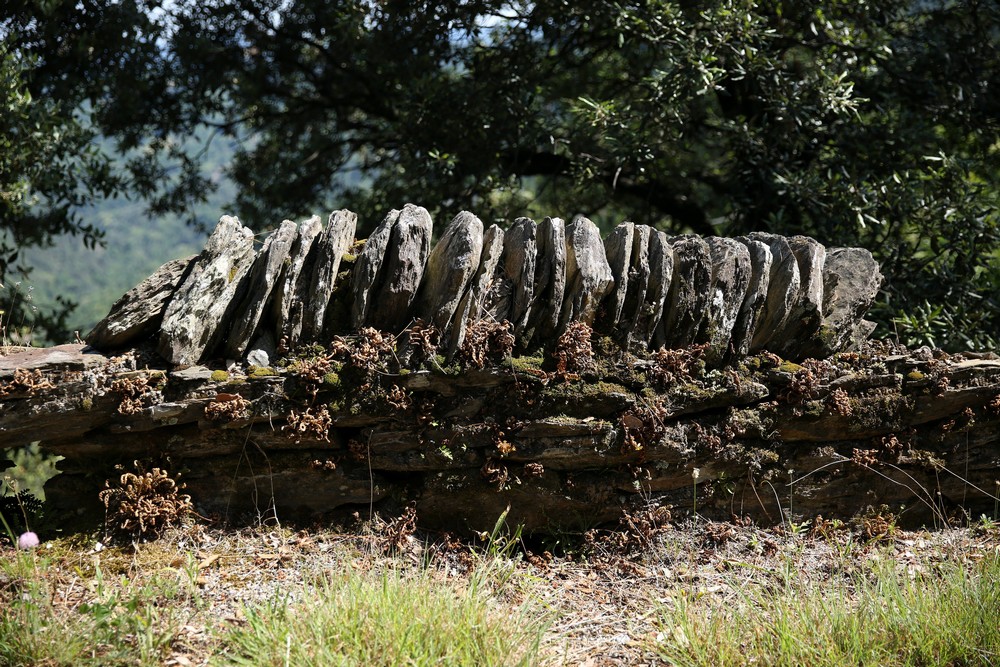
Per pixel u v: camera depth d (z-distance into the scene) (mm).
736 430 3652
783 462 3744
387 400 3461
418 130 7891
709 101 9016
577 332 3580
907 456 3809
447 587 3141
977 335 6234
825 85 6660
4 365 3289
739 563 3527
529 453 3521
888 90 7875
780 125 7008
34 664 2580
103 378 3322
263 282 3473
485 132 7711
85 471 3479
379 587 2986
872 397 3754
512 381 3516
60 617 2820
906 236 7227
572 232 3660
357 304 3547
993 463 3867
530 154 8258
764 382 3715
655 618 3178
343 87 9555
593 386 3564
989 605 2980
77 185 7707
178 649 2748
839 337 3885
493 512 3627
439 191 8023
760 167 7250
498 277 3654
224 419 3365
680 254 3725
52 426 3312
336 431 3520
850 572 3455
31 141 6656
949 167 6645
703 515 3750
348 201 10070
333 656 2617
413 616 2805
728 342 3711
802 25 7566
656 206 9852
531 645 2795
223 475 3514
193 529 3404
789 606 3080
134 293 3484
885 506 3855
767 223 6809
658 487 3682
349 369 3479
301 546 3432
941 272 6508
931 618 2920
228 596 3084
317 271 3541
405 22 7922
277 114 9875
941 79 7734
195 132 9695
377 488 3557
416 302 3641
